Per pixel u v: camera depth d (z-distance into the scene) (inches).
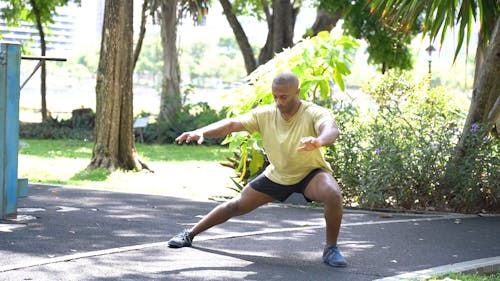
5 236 307.1
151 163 727.1
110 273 252.8
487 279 266.4
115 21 604.4
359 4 1043.9
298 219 385.1
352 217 399.2
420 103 705.6
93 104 1947.6
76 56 3024.1
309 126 264.4
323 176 269.6
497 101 450.3
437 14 447.5
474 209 434.3
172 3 1111.6
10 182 345.7
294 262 279.6
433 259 294.0
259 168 467.8
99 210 389.4
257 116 273.3
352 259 288.0
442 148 438.6
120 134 614.9
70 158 744.3
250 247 303.9
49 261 266.1
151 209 402.3
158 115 1141.1
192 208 414.3
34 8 1194.0
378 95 804.0
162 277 250.2
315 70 467.8
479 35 471.8
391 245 319.3
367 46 1086.4
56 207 392.2
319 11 1111.6
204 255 284.8
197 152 913.5
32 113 1541.6
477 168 428.8
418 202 441.4
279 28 1090.7
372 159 436.1
